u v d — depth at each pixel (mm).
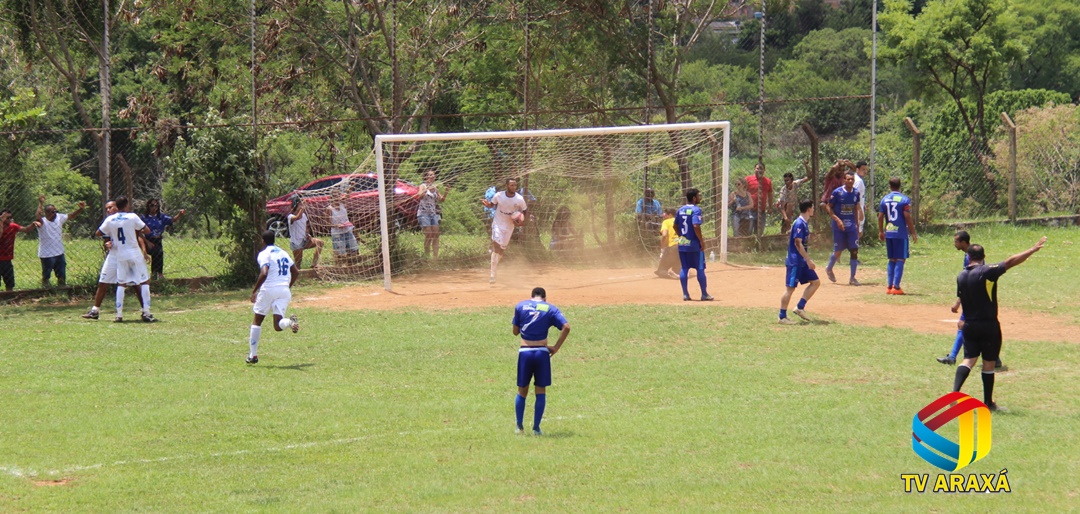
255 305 23188
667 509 13070
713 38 76625
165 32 45375
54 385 20609
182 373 21922
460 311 29906
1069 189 50969
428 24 45844
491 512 13141
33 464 15406
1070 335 24656
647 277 36781
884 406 18344
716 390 20094
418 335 26094
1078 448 15523
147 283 28734
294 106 44875
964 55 58281
